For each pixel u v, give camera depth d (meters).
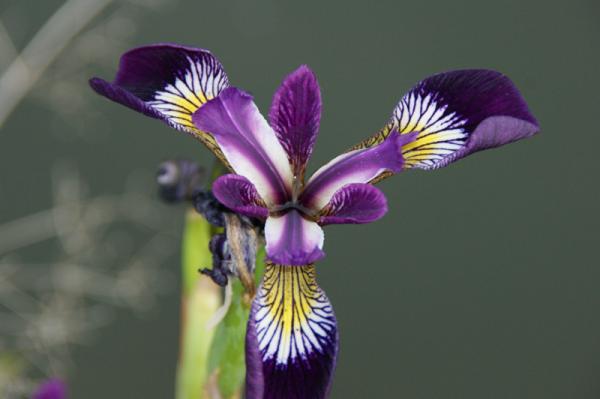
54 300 0.57
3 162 0.67
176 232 0.64
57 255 0.60
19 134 0.66
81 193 0.65
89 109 0.63
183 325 0.44
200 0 0.69
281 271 0.41
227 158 0.42
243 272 0.42
